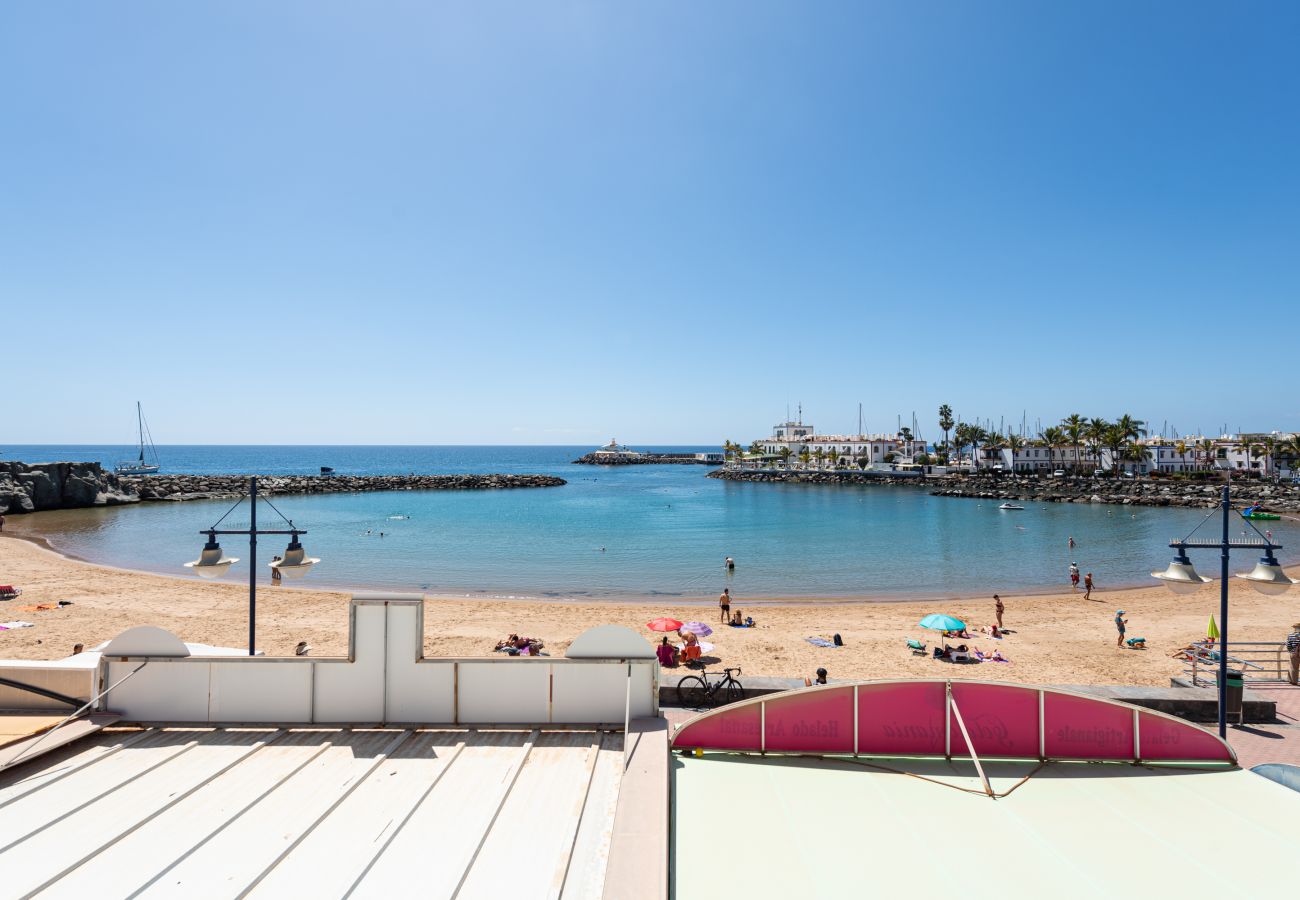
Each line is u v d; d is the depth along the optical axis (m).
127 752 5.14
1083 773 5.05
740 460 164.62
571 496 91.88
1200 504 71.94
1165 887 3.72
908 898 3.60
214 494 79.12
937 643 19.53
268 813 4.32
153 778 4.74
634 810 4.19
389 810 4.40
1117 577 33.34
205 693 5.67
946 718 5.30
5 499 59.81
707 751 5.32
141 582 28.11
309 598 25.34
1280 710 10.63
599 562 37.12
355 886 3.63
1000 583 31.72
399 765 5.03
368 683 5.75
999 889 3.70
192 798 4.49
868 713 5.32
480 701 5.73
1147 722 5.19
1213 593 28.12
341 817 4.30
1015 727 5.28
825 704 5.33
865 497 91.62
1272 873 3.87
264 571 33.25
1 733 5.12
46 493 64.12
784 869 3.84
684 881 3.72
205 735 5.48
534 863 3.90
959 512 69.06
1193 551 42.44
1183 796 4.72
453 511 68.75
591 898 3.57
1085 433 109.12
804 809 4.53
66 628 19.67
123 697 5.63
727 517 63.22
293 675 5.72
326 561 36.91
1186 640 19.92
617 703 5.72
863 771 5.07
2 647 17.45
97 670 5.64
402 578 31.88
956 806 4.59
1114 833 4.28
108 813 4.26
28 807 4.29
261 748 5.27
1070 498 81.44
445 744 5.39
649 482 128.12
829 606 25.45
